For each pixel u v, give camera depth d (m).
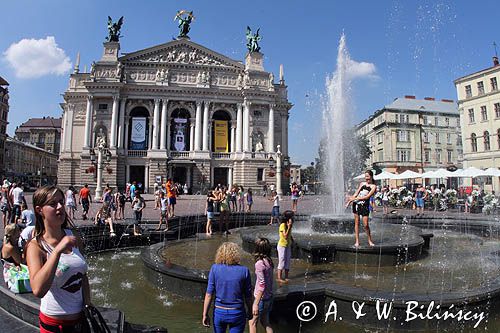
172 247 14.97
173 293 9.52
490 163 50.12
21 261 6.47
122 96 64.44
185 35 70.31
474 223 21.64
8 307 6.40
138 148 64.44
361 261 11.47
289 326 7.59
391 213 30.69
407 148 69.19
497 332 7.46
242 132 68.25
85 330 3.52
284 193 70.06
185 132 68.00
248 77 68.00
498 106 49.31
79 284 3.55
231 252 5.56
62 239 3.23
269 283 6.40
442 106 73.56
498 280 8.72
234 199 31.53
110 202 18.64
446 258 12.84
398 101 72.94
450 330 7.29
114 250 17.20
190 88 65.88
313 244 11.80
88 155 62.25
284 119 73.00
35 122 134.88
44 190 3.50
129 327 6.00
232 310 5.33
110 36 66.44
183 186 65.56
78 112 66.19
